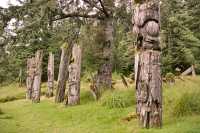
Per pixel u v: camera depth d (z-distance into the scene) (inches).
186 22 962.7
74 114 543.5
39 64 870.4
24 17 681.0
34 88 861.2
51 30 734.5
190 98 428.1
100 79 716.7
